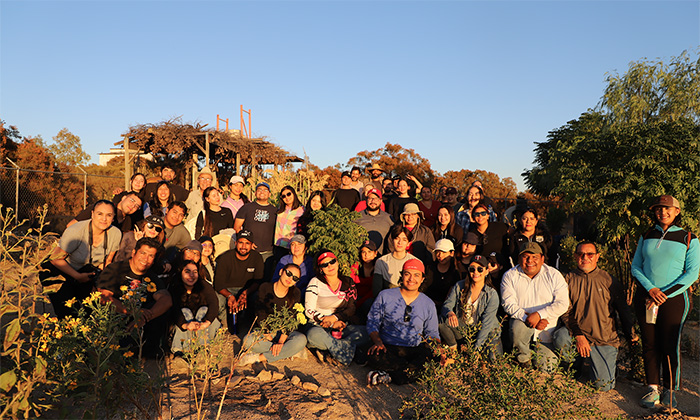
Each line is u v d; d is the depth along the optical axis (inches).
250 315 243.9
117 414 140.1
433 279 231.9
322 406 158.1
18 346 129.0
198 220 275.7
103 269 188.5
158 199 269.3
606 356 187.3
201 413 146.9
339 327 209.8
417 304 195.6
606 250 286.0
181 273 191.8
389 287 225.9
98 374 130.2
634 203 253.6
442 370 154.4
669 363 167.6
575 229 453.7
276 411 153.7
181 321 189.3
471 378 148.9
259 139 795.4
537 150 1261.1
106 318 137.6
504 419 137.9
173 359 190.9
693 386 196.4
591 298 190.7
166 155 923.4
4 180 795.4
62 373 133.0
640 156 245.3
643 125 260.5
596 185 265.3
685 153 246.5
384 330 198.2
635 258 195.5
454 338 207.9
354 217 239.3
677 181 233.5
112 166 1499.8
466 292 205.3
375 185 387.5
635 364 199.0
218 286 229.9
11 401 120.0
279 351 196.5
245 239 228.5
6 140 1012.5
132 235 204.5
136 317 148.8
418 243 248.8
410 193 383.6
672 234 185.0
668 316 178.5
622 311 194.5
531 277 202.8
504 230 243.1
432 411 142.9
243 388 170.6
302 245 230.2
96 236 191.8
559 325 205.6
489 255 214.7
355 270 238.1
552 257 236.7
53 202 839.1
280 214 272.1
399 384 184.1
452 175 1712.6
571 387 140.2
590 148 273.7
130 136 703.1
